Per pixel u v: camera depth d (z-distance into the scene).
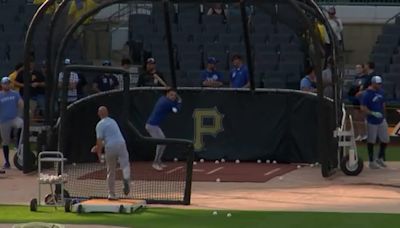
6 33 98.44
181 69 93.38
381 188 53.94
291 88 89.88
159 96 69.38
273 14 67.00
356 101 75.38
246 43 66.88
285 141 68.88
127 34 100.38
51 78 62.72
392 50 95.00
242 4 62.16
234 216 43.12
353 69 94.12
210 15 100.12
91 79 81.88
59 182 45.66
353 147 60.62
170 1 62.47
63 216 43.16
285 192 52.44
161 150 62.84
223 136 70.00
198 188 53.94
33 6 101.38
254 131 69.56
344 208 45.94
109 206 44.22
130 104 68.75
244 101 69.75
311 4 62.09
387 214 43.81
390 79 90.31
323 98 59.31
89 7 88.56
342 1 105.69
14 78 74.00
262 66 92.12
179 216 43.16
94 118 66.31
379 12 103.81
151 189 52.75
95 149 46.66
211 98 70.19
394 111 81.38
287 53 93.12
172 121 70.00
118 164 58.97
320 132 59.06
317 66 59.47
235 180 57.97
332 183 56.50
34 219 42.16
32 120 76.31
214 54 93.75
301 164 67.94
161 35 97.25
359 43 101.75
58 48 67.06
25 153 61.62
